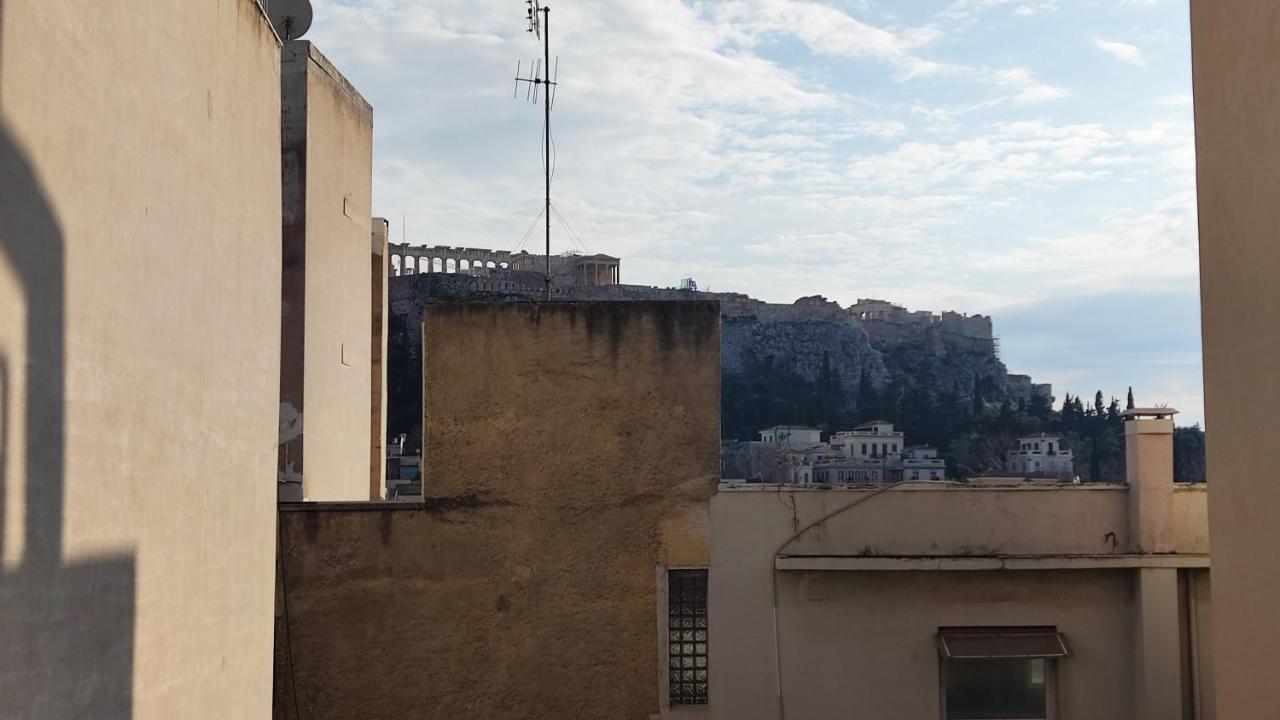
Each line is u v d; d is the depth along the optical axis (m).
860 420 146.50
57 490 5.87
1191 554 13.38
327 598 13.29
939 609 13.55
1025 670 13.60
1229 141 9.38
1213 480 9.65
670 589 13.48
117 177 6.55
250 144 9.48
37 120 5.52
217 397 8.62
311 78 15.48
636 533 13.48
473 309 13.62
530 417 13.55
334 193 16.47
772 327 151.50
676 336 13.66
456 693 13.26
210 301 8.40
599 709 13.28
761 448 127.62
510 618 13.34
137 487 6.98
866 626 13.49
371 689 13.22
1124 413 14.05
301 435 14.82
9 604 5.38
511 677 13.30
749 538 13.54
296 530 13.34
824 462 126.81
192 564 8.08
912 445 142.62
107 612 6.54
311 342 15.28
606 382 13.60
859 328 155.25
